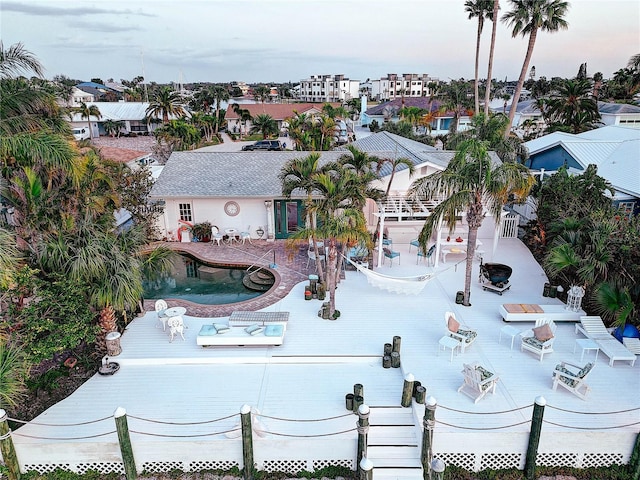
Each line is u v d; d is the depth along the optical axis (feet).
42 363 42.29
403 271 62.49
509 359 42.22
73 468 33.37
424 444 32.12
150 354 42.63
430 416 31.32
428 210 62.44
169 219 76.02
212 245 74.74
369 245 45.19
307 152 86.48
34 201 39.52
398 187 70.79
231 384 39.11
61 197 44.01
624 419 34.40
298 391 38.17
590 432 32.83
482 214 49.01
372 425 35.04
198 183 75.61
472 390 37.11
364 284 58.80
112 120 222.48
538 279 59.98
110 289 38.52
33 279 35.17
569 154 89.61
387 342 44.68
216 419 34.65
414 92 492.13
